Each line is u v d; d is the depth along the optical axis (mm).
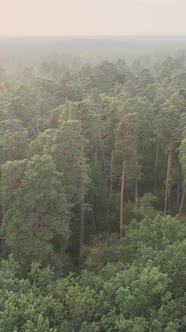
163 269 24453
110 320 20109
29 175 27656
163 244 27594
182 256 24297
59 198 29125
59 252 36938
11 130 42250
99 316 21359
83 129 39688
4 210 33250
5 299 21484
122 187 41375
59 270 29859
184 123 41938
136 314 21016
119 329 19672
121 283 22469
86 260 34062
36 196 27641
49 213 29281
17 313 19781
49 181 28047
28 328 18719
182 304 22500
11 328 19141
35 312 20078
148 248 26234
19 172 29156
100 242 37438
